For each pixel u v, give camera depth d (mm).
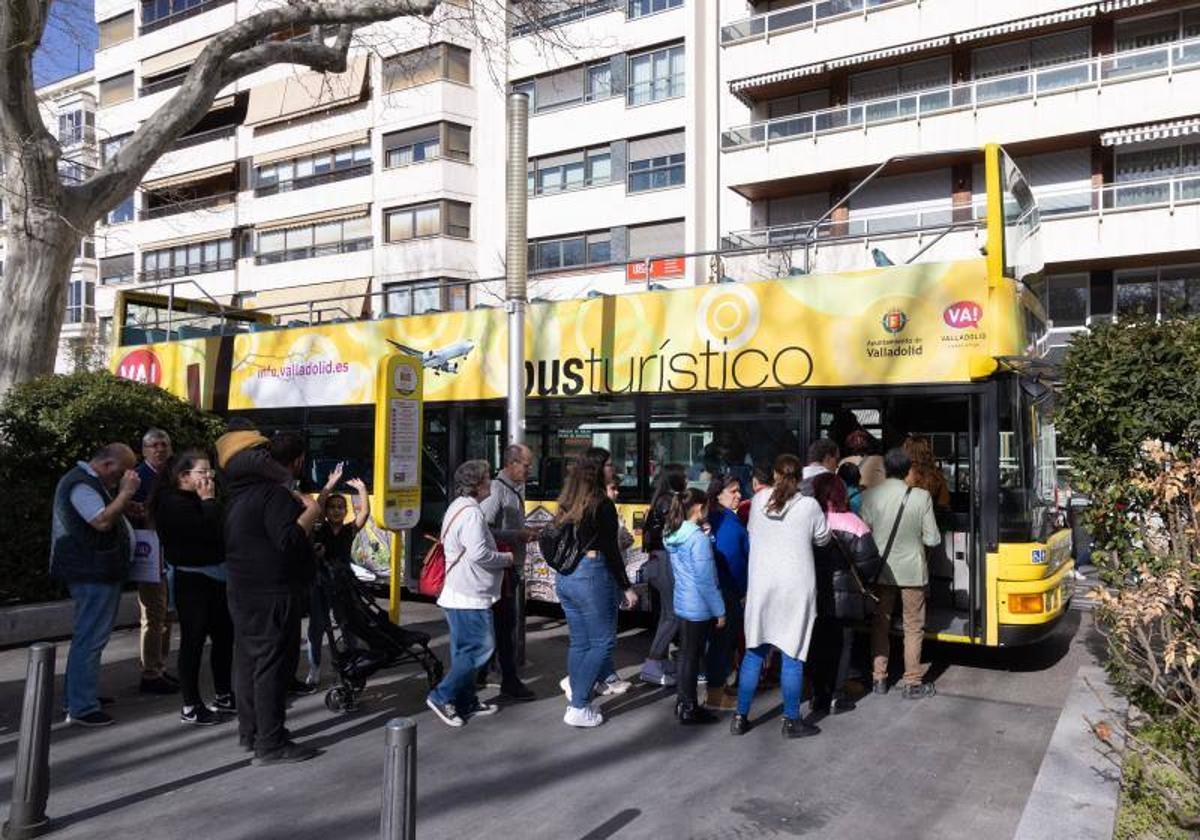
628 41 29156
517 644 7723
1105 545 6527
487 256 32594
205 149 39188
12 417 9570
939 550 7969
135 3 41688
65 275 11281
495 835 4340
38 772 4348
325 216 35562
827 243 8836
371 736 5852
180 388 13828
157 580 6809
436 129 32375
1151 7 21859
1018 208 8117
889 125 24047
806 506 5820
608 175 29750
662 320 9242
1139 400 6258
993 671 7711
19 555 8930
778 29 25859
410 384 8234
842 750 5602
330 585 6328
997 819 4551
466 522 5953
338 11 11594
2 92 10398
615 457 9422
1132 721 5316
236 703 5848
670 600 6957
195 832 4383
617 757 5461
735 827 4445
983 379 7457
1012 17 22906
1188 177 20797
